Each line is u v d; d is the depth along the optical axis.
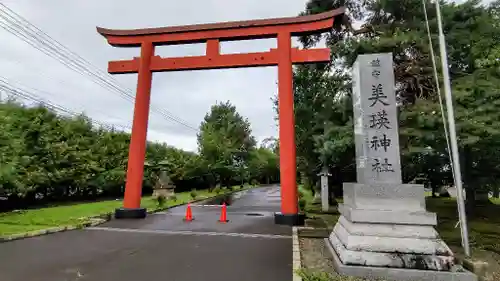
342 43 11.22
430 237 5.57
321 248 7.59
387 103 6.69
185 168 32.84
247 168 47.97
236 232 9.91
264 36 13.03
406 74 10.02
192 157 34.91
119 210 12.96
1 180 13.02
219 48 13.34
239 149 45.09
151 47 13.86
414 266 5.37
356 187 6.12
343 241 6.00
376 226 5.79
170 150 33.47
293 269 5.71
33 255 6.90
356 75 7.18
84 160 20.84
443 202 20.52
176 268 5.91
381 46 9.76
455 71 9.50
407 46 9.65
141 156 13.37
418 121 8.62
